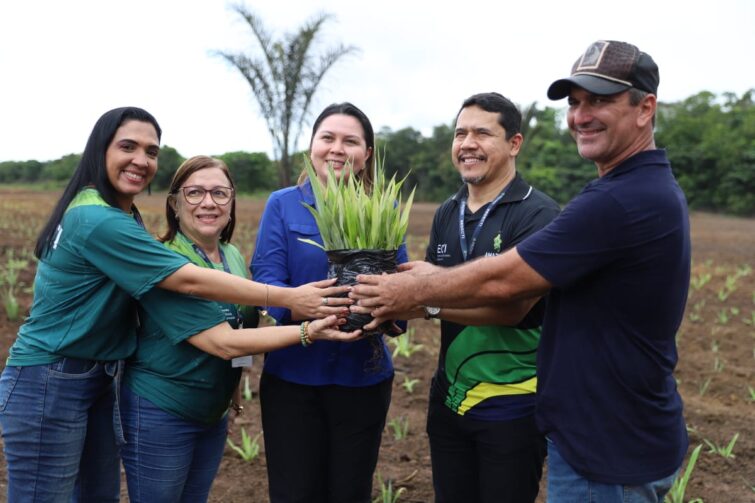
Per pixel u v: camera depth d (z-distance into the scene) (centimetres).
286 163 2188
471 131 274
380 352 273
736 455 446
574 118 221
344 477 287
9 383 244
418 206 3650
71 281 239
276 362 283
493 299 223
